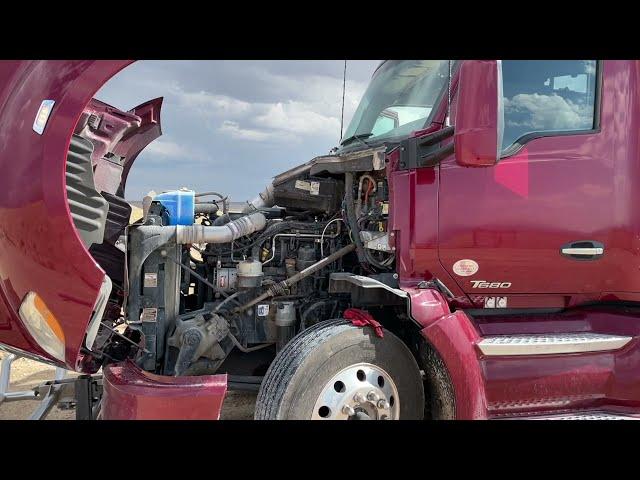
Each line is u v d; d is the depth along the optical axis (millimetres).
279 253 4000
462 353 3182
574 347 3459
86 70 2703
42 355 2941
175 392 2826
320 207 4062
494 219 3531
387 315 3625
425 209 3523
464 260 3561
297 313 3826
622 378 3566
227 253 3918
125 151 4516
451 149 3330
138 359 3461
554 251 3615
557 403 3518
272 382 3006
